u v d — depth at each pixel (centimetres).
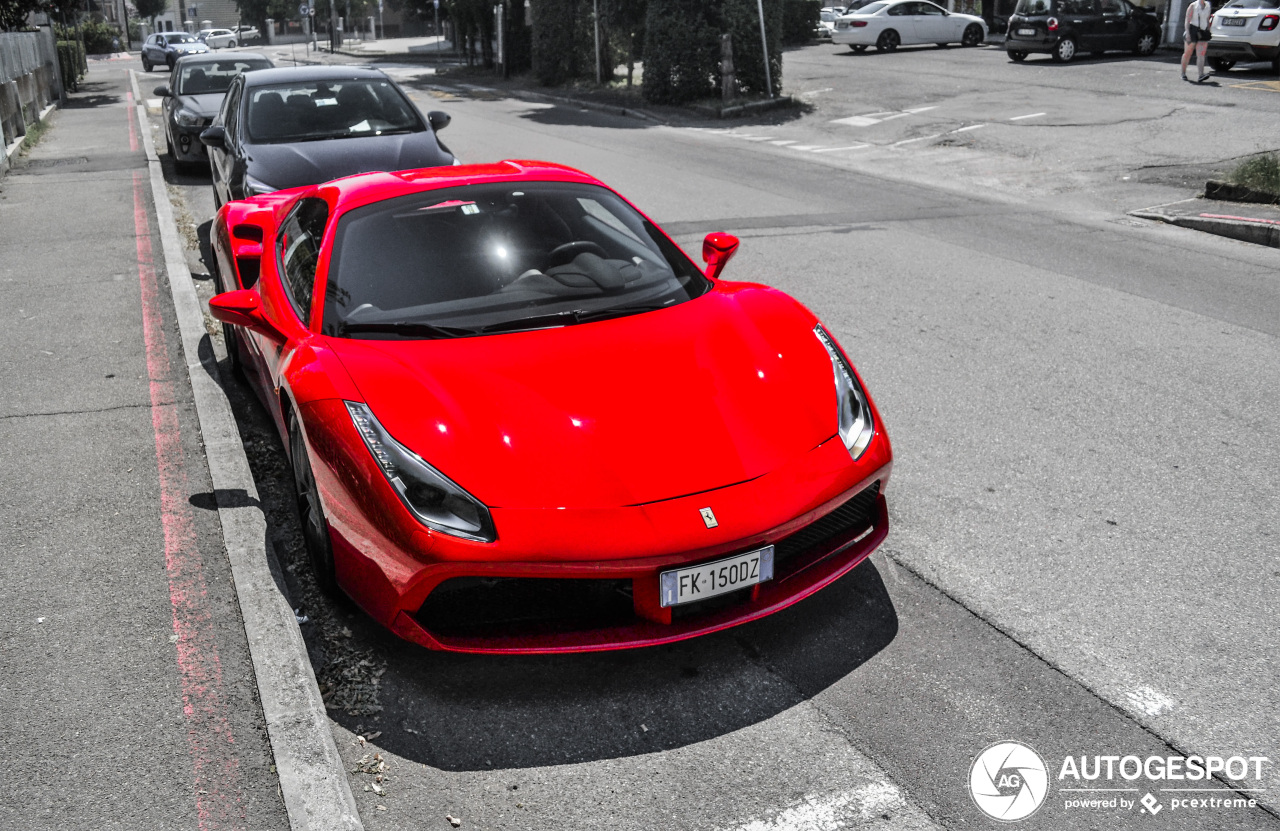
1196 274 809
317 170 787
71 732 283
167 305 723
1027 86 1969
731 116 1944
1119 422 502
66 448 482
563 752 283
